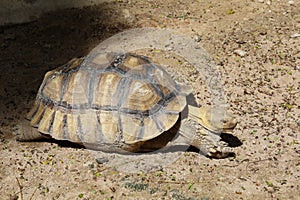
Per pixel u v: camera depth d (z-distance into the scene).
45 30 6.33
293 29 5.77
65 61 5.68
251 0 6.47
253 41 5.61
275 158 3.82
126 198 3.53
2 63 5.70
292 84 4.80
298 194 3.46
